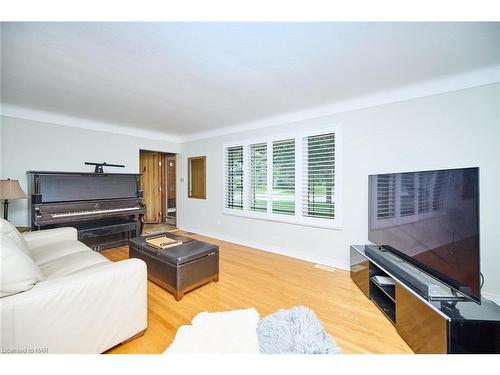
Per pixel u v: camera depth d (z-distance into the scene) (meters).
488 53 1.80
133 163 4.51
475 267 1.28
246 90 2.57
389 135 2.55
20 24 1.45
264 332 1.54
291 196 3.48
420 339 1.40
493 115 1.99
